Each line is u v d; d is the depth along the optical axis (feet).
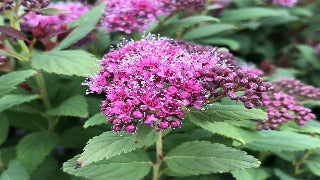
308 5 1.52
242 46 1.31
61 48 0.84
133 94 0.58
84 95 0.87
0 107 0.77
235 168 0.59
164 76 0.58
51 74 0.91
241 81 0.62
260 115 0.61
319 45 1.27
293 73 1.22
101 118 0.70
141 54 0.63
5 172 0.77
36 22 0.92
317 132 0.80
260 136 0.79
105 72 0.63
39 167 0.87
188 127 0.77
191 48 0.78
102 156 0.57
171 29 1.00
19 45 0.90
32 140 0.85
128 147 0.58
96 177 0.64
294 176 0.88
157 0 0.93
